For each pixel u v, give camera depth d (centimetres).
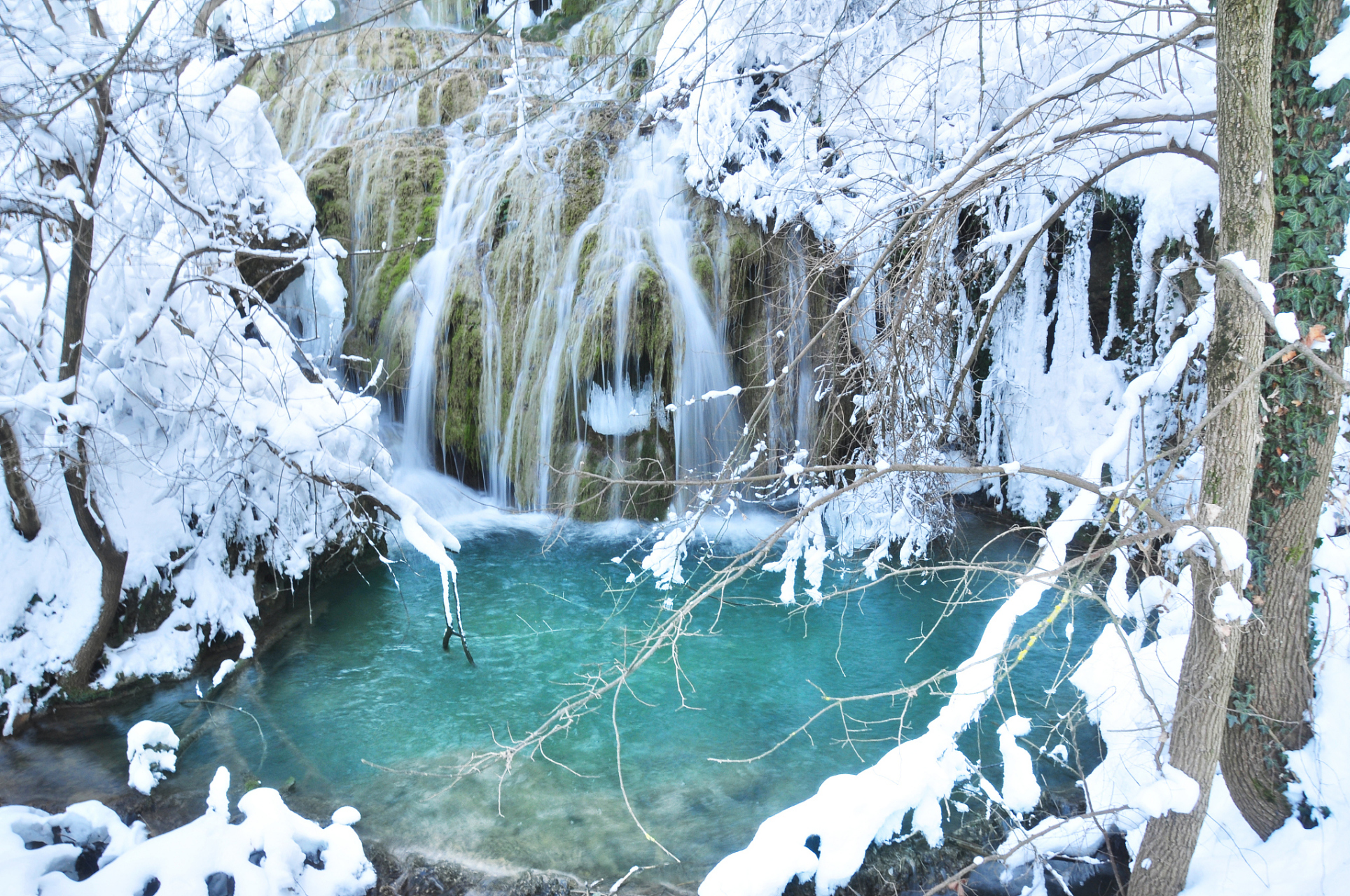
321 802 513
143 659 624
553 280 1041
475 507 1059
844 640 741
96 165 482
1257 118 321
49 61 443
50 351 571
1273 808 397
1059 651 703
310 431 623
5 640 581
